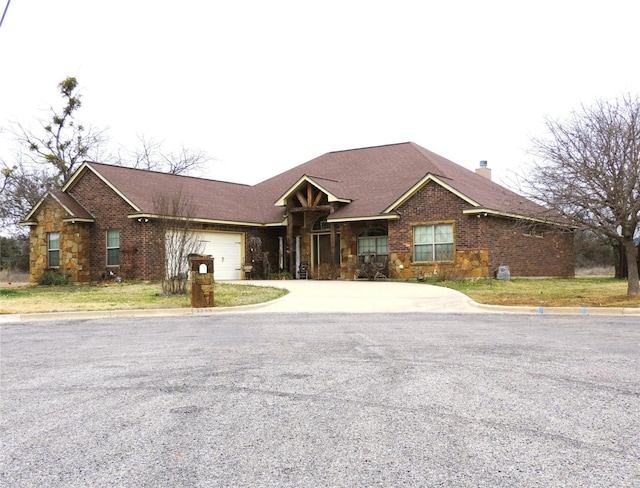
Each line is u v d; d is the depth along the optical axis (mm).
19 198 38938
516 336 9961
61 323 12961
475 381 6621
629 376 6785
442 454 4371
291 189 26844
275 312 14484
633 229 15258
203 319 13289
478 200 22625
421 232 23609
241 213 28062
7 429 5180
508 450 4441
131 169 27078
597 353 8234
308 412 5492
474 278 22125
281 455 4410
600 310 13570
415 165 28125
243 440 4754
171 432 4992
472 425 5043
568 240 28922
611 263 42562
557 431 4867
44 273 24750
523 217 17250
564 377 6770
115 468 4223
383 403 5758
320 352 8594
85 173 25812
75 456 4477
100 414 5582
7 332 11609
